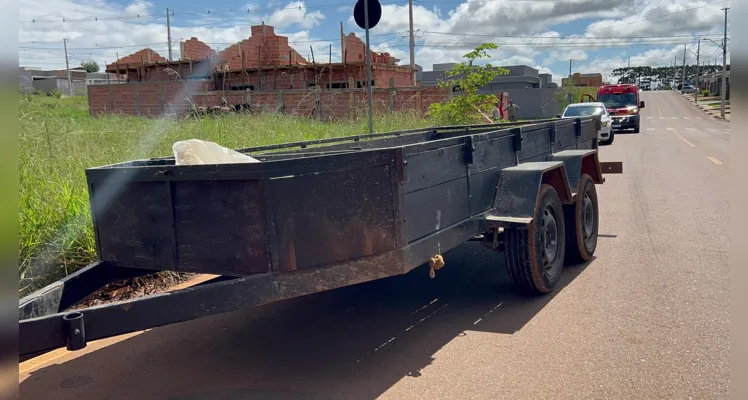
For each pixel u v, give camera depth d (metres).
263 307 5.12
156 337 4.49
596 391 3.38
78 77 70.69
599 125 7.84
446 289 5.47
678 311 4.60
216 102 25.06
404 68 28.02
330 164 3.35
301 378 3.70
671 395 3.31
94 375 3.84
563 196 5.59
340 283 3.42
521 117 41.78
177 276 5.53
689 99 77.25
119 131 11.30
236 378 3.73
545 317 4.61
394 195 3.52
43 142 7.98
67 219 5.49
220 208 3.34
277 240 3.23
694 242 6.80
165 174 3.44
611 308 4.74
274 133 11.88
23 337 2.57
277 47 27.34
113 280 3.90
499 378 3.59
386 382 3.60
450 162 4.18
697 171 13.20
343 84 25.42
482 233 4.85
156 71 28.84
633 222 8.02
